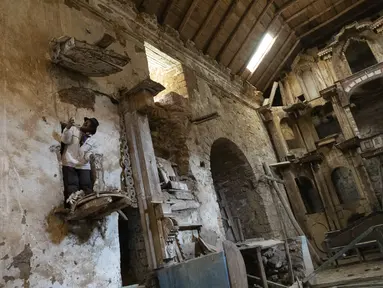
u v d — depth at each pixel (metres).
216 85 10.70
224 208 10.82
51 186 4.22
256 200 10.55
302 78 16.61
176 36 9.02
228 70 11.62
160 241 5.18
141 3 7.86
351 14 15.32
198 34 9.84
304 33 15.33
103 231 4.68
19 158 4.00
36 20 5.08
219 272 3.86
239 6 10.48
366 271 8.37
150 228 5.33
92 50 4.75
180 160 7.44
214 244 7.05
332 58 15.77
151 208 5.40
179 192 6.57
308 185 15.50
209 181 7.99
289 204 12.43
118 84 6.21
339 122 14.79
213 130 9.22
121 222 5.88
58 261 3.97
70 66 5.11
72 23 5.75
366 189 13.87
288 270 8.20
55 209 4.15
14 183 3.85
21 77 4.46
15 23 4.73
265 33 12.38
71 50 4.73
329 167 15.03
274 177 11.77
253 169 10.66
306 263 8.55
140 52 7.35
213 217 7.49
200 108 9.05
